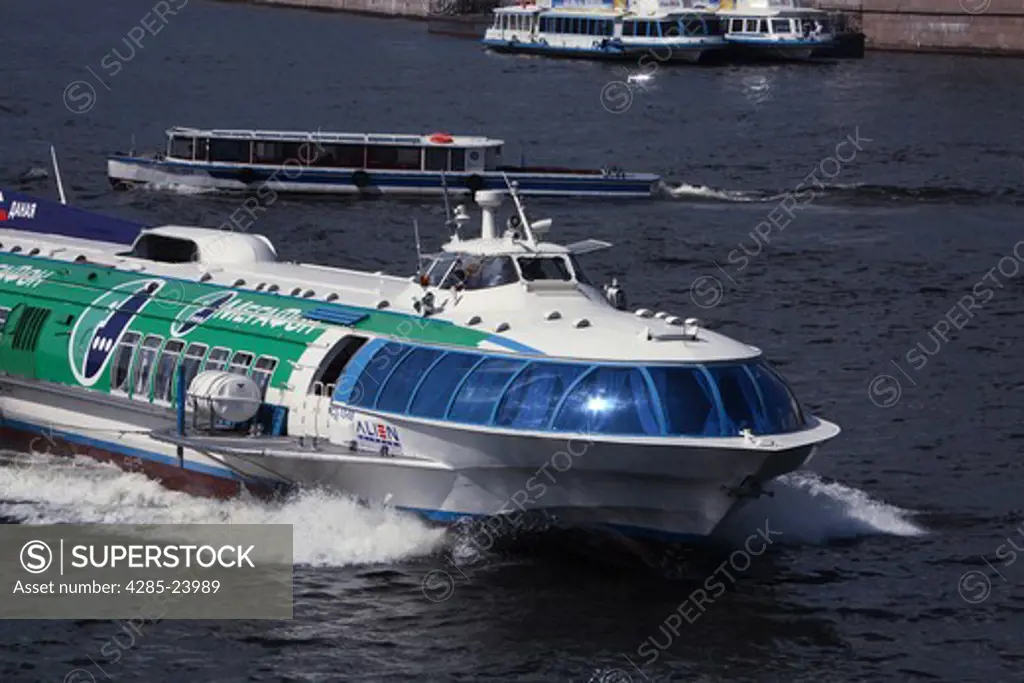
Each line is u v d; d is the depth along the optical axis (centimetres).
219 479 8156
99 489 8444
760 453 6962
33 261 9488
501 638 6881
